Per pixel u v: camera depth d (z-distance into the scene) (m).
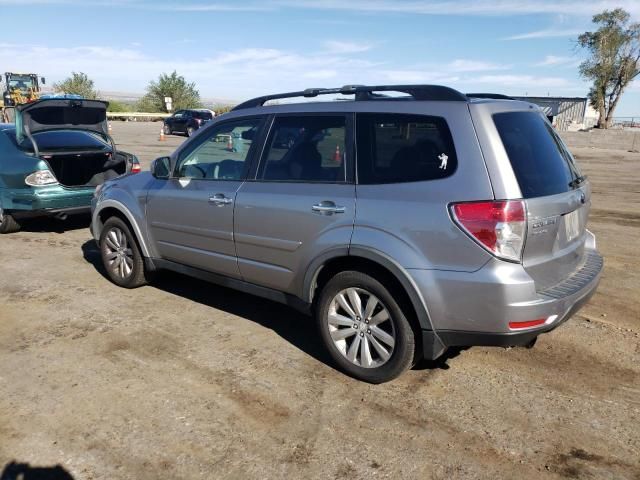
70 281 5.98
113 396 3.65
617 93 35.28
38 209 7.50
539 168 3.48
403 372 3.72
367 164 3.73
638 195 12.59
